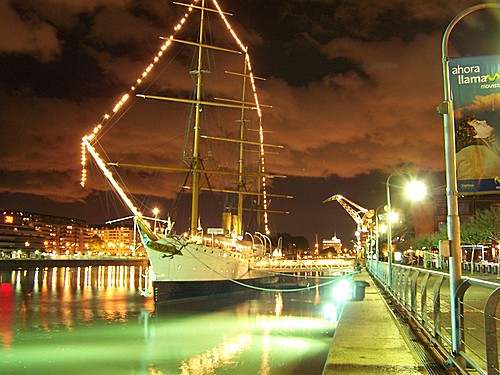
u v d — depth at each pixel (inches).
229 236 3070.9
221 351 1269.7
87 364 1108.5
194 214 2657.5
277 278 4065.0
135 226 2262.6
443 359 446.3
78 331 1561.3
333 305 1866.4
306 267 3983.8
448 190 410.9
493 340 307.4
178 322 1777.8
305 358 1181.7
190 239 2506.2
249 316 1947.6
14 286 3661.4
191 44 2635.3
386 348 496.4
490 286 327.6
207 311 2095.2
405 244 4109.3
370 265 2664.9
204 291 2518.5
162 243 2266.2
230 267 2800.2
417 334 583.8
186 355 1214.9
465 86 410.3
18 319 1814.7
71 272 6491.1
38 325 1674.5
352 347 502.3
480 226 2423.7
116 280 4650.6
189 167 2684.5
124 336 1482.5
